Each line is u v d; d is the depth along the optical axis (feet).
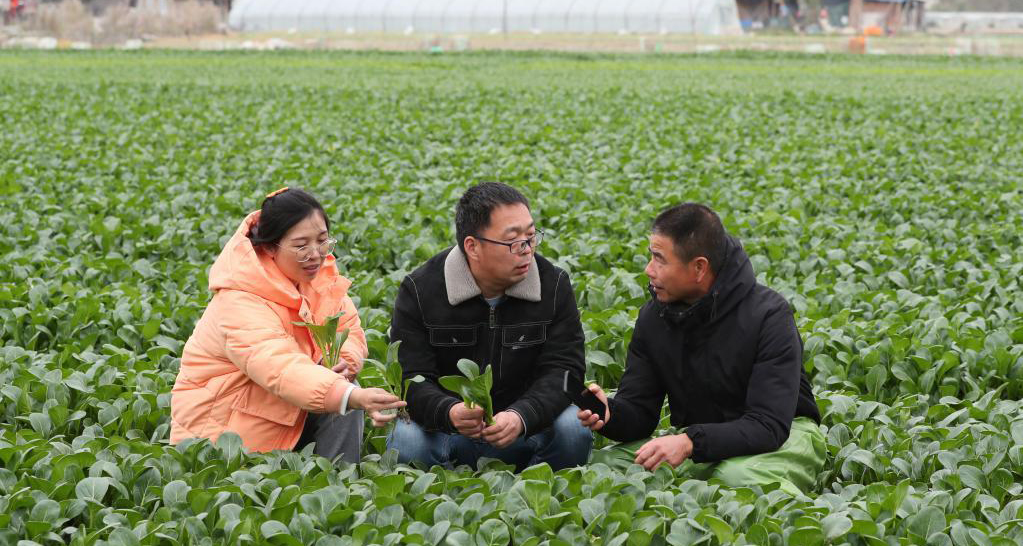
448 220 39.40
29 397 20.74
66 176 49.39
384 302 28.91
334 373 17.24
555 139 67.36
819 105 92.17
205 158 57.82
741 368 17.63
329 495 15.44
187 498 15.70
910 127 76.23
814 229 37.86
